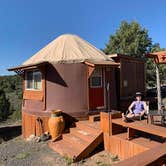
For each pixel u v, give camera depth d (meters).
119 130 8.47
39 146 10.30
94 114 11.45
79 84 11.36
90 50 12.70
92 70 10.97
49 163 8.23
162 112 8.30
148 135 8.17
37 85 12.20
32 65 11.09
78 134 9.87
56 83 11.42
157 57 10.37
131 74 14.82
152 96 18.33
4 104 16.38
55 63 11.43
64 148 9.17
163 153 2.41
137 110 8.70
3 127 16.59
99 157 8.12
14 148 10.57
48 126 11.30
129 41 32.19
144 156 2.33
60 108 11.31
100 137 8.71
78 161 8.08
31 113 12.11
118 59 13.68
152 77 29.77
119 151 7.90
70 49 12.06
